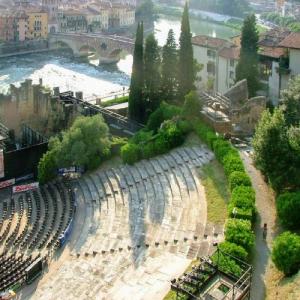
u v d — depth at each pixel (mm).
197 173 89375
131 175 97750
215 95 116500
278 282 57094
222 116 102625
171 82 123375
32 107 136875
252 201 70812
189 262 64375
